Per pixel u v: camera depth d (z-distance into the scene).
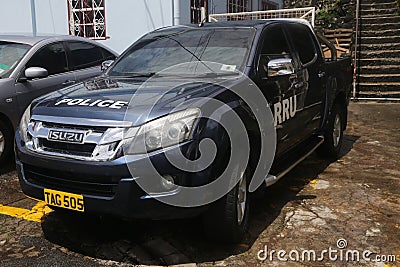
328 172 5.16
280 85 4.02
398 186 4.62
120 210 2.91
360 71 10.19
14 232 3.63
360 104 9.41
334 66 5.58
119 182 2.87
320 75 5.07
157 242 3.46
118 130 2.91
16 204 4.22
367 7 12.44
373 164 5.43
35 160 3.18
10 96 5.23
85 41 6.65
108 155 2.89
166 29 4.79
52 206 3.27
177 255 3.26
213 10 11.06
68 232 3.64
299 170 5.25
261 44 4.03
